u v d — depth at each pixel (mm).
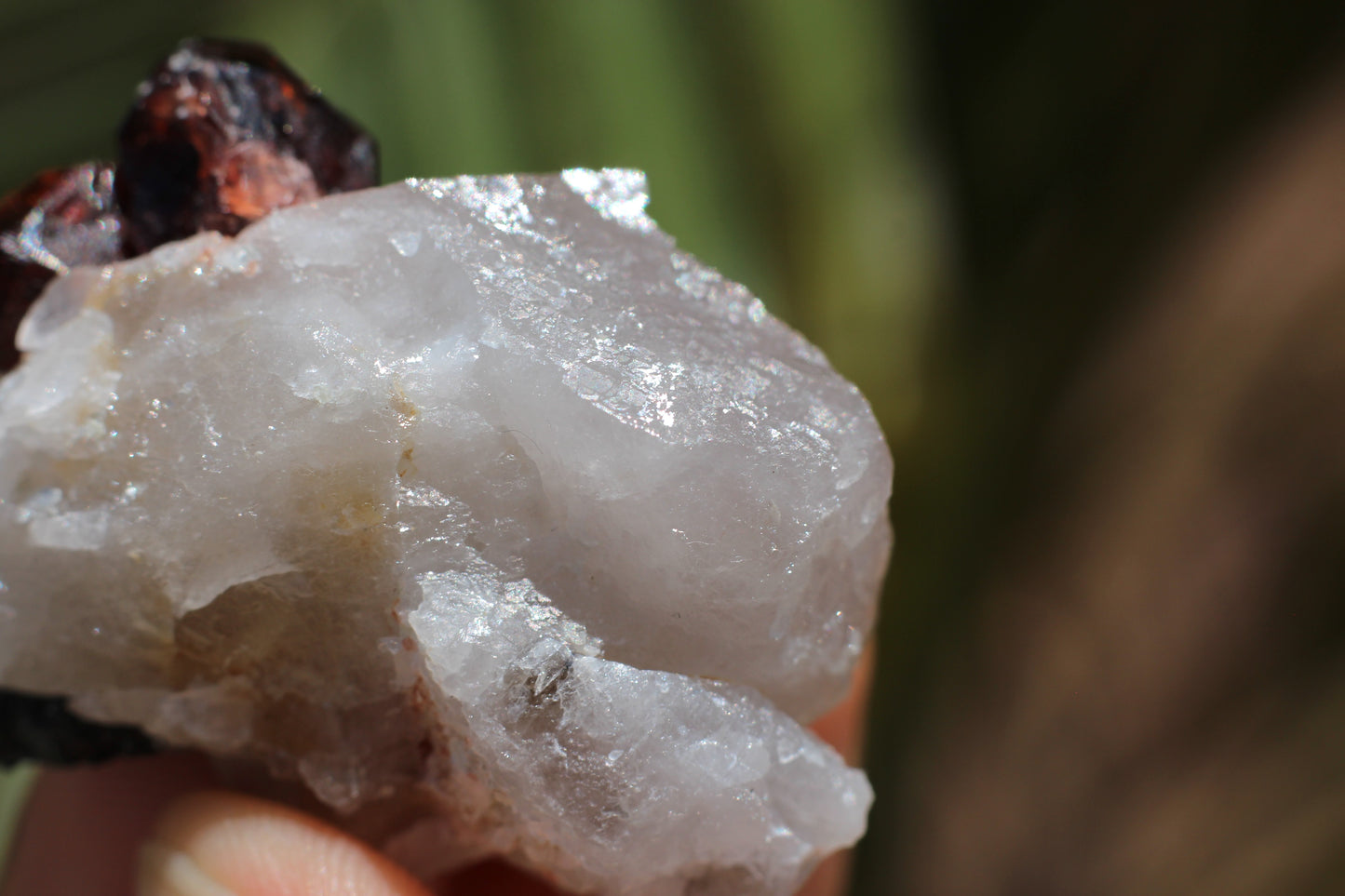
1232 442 344
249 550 159
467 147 214
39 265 169
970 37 322
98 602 162
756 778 158
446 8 216
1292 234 338
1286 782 321
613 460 159
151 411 160
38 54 213
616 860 158
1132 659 345
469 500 160
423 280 161
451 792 165
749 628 160
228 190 167
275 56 173
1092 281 339
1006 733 344
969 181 326
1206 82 325
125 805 174
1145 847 329
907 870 331
